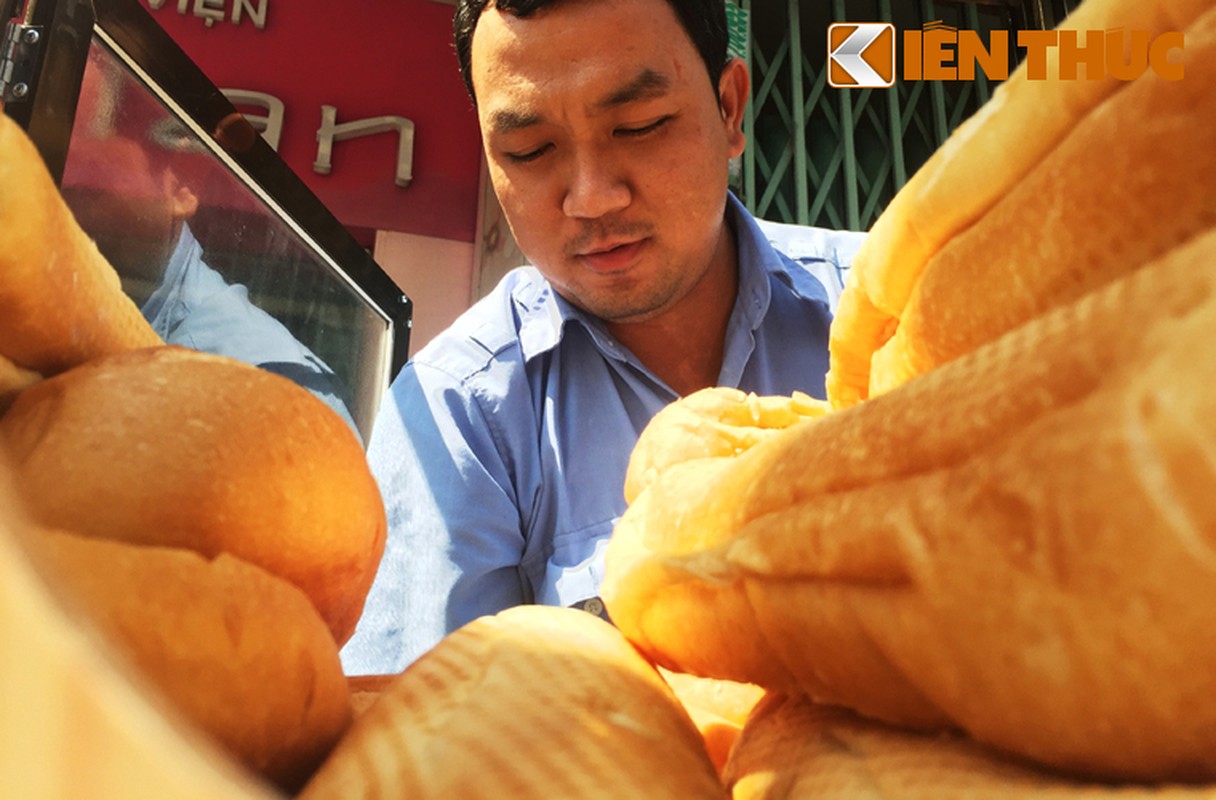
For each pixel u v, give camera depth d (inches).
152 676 7.6
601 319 51.6
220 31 127.8
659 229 43.9
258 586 9.0
